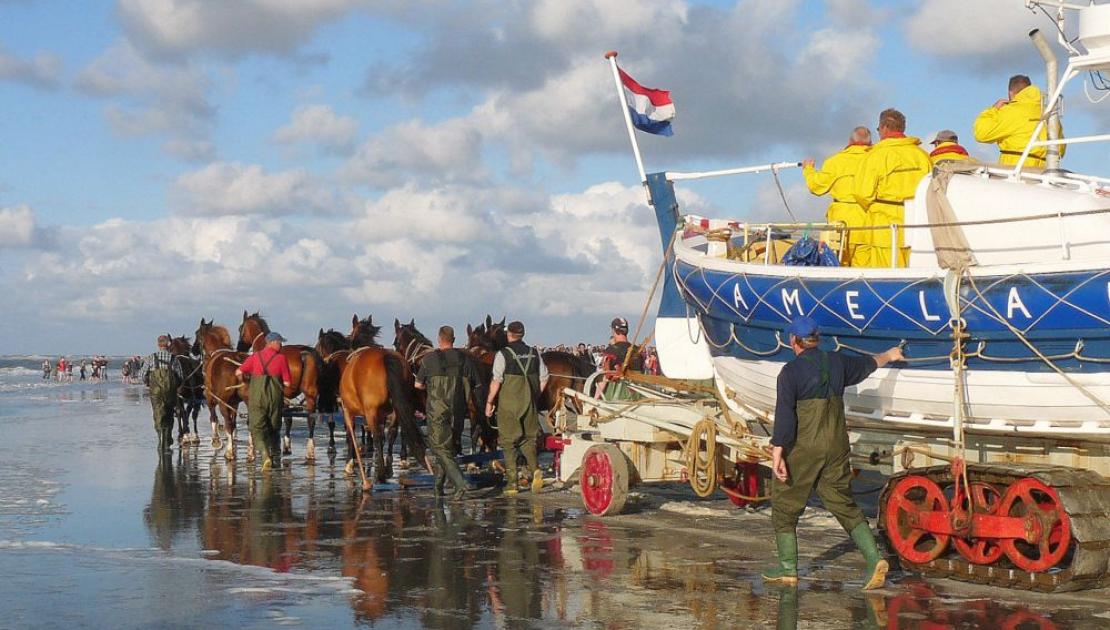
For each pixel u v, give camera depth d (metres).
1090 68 9.35
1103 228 8.73
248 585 8.46
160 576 8.82
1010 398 8.81
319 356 18.91
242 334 22.64
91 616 7.46
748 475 12.07
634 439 12.15
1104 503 8.04
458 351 13.74
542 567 9.12
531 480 14.99
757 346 10.49
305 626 7.20
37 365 181.62
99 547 10.24
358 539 10.60
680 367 12.64
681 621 7.30
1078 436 8.67
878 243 10.63
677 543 10.25
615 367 14.60
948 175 9.71
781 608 7.65
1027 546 9.02
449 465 13.46
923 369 9.19
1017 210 9.12
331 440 19.17
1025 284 8.48
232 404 19.03
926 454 9.29
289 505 13.12
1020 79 11.16
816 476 8.23
